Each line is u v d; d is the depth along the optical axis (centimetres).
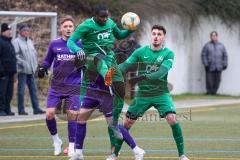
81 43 2622
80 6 5888
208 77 6569
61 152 2870
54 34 4903
